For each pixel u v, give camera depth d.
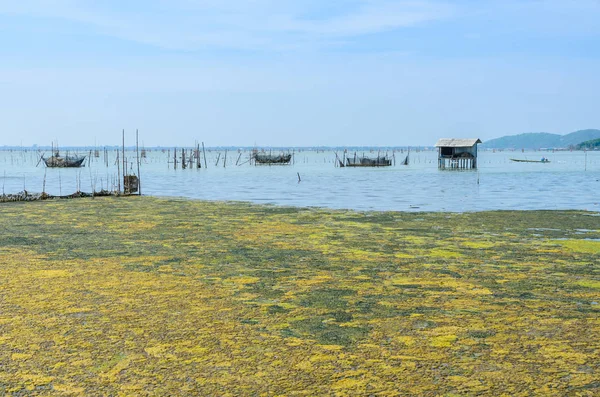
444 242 17.48
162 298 10.48
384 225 21.61
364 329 8.65
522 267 13.59
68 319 9.10
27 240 17.62
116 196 35.69
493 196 39.50
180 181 59.72
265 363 7.27
